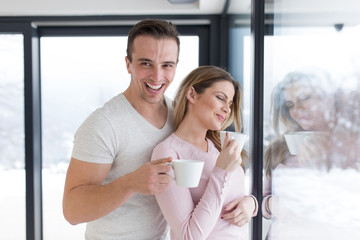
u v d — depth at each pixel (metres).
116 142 1.00
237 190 1.06
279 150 0.95
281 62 0.93
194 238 0.86
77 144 0.98
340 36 0.56
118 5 2.15
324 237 0.64
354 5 0.52
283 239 0.92
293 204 0.83
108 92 2.42
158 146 1.00
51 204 2.48
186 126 1.04
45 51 2.41
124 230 1.04
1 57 2.35
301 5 0.75
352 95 0.53
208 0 1.98
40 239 2.46
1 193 2.42
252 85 1.15
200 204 0.88
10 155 2.40
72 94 2.42
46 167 2.46
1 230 2.43
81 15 2.25
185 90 1.04
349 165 0.54
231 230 1.01
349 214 0.54
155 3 2.16
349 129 0.53
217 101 1.00
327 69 0.62
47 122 2.44
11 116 2.38
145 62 0.98
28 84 2.29
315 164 0.68
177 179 0.81
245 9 1.42
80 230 2.49
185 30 2.41
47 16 2.25
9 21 2.26
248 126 1.35
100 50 2.40
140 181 0.80
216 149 1.09
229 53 2.02
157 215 1.07
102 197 0.87
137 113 1.05
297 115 0.78
